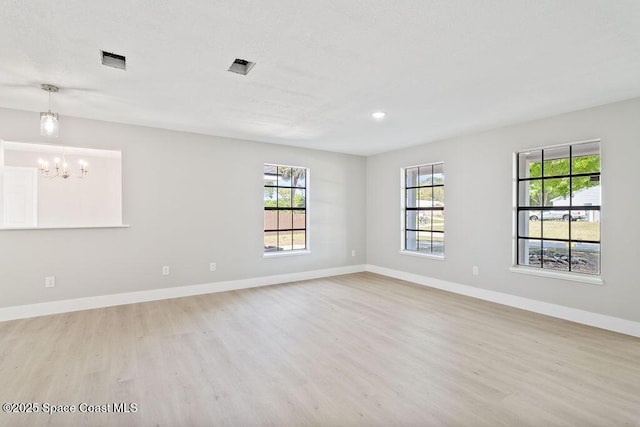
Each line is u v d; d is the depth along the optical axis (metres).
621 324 3.23
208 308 4.02
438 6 1.75
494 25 1.94
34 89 2.97
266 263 5.29
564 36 2.06
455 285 4.82
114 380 2.31
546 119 3.81
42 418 1.88
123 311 3.87
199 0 1.70
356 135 4.75
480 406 2.02
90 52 2.28
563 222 3.79
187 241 4.59
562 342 3.00
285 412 1.96
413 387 2.24
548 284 3.79
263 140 5.11
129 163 4.18
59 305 3.78
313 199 5.82
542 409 1.99
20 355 2.70
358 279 5.71
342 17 1.86
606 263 3.34
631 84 2.84
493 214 4.34
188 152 4.59
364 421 1.88
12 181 4.42
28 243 3.63
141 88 2.95
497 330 3.30
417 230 5.61
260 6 1.75
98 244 4.00
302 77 2.71
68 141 3.81
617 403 2.05
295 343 2.98
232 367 2.52
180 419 1.89
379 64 2.47
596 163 3.54
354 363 2.59
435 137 4.84
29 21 1.89
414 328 3.36
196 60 2.41
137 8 1.77
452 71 2.59
